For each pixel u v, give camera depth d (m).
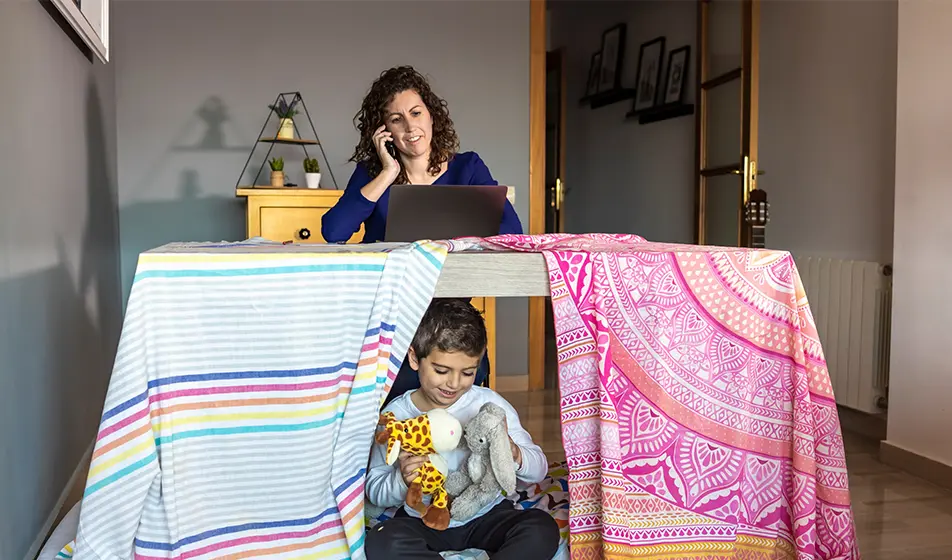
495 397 1.61
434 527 1.44
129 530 1.26
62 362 2.03
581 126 5.82
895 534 2.02
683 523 1.50
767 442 1.52
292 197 3.01
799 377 1.49
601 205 5.55
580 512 1.46
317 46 3.54
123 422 1.23
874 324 2.97
